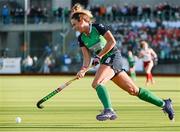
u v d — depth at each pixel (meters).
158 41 103.75
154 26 104.62
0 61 101.12
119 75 23.42
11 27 106.25
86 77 87.12
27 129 23.92
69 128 24.19
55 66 101.94
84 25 23.09
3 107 36.00
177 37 103.62
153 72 102.56
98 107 35.75
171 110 24.36
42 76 93.50
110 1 110.06
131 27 104.62
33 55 102.94
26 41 103.62
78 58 101.56
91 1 109.62
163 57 102.81
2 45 106.19
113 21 105.38
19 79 81.56
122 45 103.50
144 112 31.95
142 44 67.62
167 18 105.00
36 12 105.62
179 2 109.50
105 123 26.16
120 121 27.05
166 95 47.00
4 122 26.91
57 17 105.38
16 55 102.56
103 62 23.20
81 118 28.66
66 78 84.38
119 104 37.91
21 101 41.41
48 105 37.47
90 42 23.36
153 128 24.19
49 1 108.00
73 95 47.62
